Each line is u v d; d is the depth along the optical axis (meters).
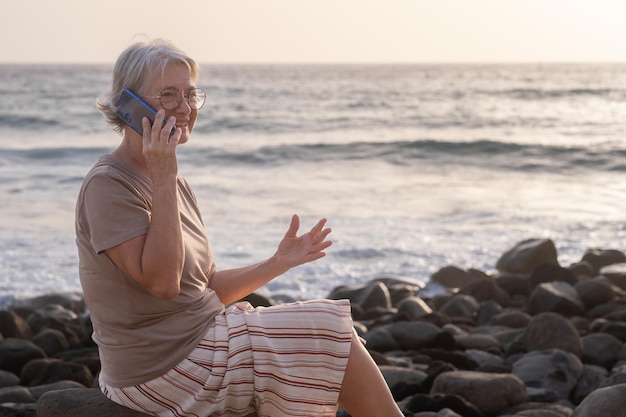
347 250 15.56
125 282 3.77
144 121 3.71
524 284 12.27
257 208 20.05
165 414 3.85
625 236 17.66
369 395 3.86
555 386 6.74
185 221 4.11
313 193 22.53
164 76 3.82
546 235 17.61
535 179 27.08
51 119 43.44
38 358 8.03
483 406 6.07
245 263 14.51
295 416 3.78
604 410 4.96
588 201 22.30
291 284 13.42
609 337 7.90
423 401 5.87
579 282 11.09
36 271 14.11
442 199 22.06
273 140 36.31
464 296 11.13
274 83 100.44
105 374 3.93
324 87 89.44
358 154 31.34
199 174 26.30
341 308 3.88
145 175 3.89
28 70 157.88
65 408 3.94
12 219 18.34
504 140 36.22
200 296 3.94
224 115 48.31
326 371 3.79
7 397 6.53
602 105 66.06
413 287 13.13
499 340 8.70
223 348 3.82
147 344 3.79
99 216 3.71
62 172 25.88
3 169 26.47
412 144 32.59
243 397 3.82
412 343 8.57
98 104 3.96
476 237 17.22
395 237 16.98
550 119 51.38
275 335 3.82
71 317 11.41
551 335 7.69
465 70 196.00
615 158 30.84
